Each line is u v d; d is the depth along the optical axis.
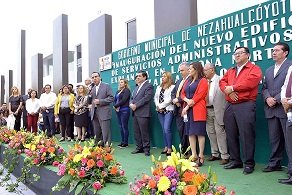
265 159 3.65
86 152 2.57
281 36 3.48
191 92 3.68
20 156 4.21
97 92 5.19
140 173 3.20
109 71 6.95
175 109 4.32
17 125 8.10
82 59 9.61
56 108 6.63
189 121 3.64
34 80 14.52
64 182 2.55
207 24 4.42
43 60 14.19
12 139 4.69
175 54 5.01
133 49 6.06
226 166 3.44
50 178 3.06
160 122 4.79
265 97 3.20
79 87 6.31
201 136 3.61
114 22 8.05
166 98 4.53
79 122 6.16
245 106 3.21
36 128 7.70
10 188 3.70
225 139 3.72
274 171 3.22
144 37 7.00
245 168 3.18
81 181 2.47
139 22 7.16
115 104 5.58
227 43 4.12
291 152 2.81
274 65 3.26
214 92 3.83
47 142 3.51
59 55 10.96
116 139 6.42
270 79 3.18
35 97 7.73
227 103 3.42
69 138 6.55
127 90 5.55
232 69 3.46
